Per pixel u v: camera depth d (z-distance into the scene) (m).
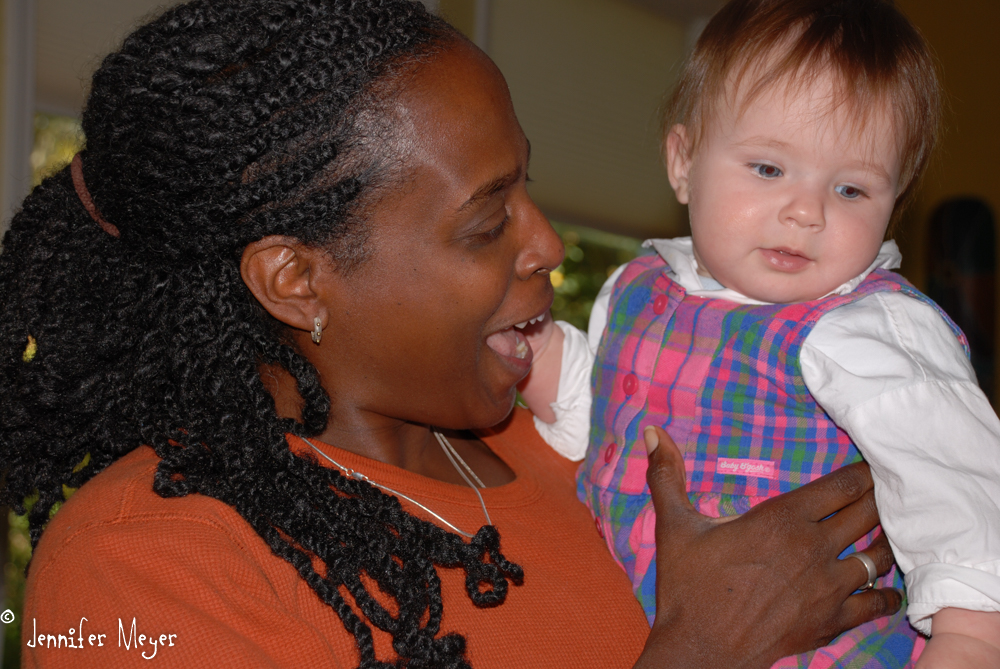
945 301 4.43
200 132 1.08
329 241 1.14
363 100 1.11
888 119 1.28
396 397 1.26
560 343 1.59
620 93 4.59
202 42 1.09
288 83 1.10
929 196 4.52
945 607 1.09
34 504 1.24
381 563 1.09
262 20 1.12
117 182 1.12
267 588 1.04
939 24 4.59
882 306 1.31
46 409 1.20
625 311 1.56
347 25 1.12
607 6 4.52
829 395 1.24
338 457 1.24
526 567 1.26
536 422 1.65
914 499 1.15
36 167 3.94
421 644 1.04
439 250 1.15
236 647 0.95
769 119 1.31
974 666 1.05
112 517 1.03
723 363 1.37
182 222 1.12
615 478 1.45
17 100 3.00
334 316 1.19
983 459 1.15
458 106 1.14
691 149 1.48
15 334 1.20
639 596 1.35
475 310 1.19
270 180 1.11
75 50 3.15
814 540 1.18
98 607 0.95
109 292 1.19
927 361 1.24
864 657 1.23
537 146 4.38
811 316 1.31
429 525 1.16
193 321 1.14
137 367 1.15
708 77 1.42
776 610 1.14
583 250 6.61
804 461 1.34
